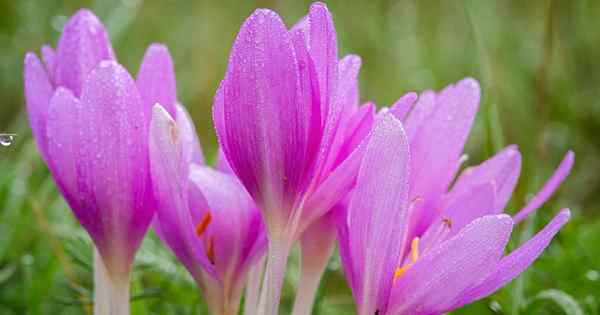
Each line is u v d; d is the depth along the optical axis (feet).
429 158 1.35
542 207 1.89
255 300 1.37
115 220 1.31
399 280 1.27
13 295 1.80
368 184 1.26
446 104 1.36
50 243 1.82
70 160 1.30
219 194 1.34
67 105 1.30
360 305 1.29
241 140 1.25
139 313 1.54
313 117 1.25
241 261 1.35
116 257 1.33
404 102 1.31
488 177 1.37
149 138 1.28
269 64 1.23
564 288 1.73
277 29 1.23
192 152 1.40
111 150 1.29
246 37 1.23
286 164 1.26
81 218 1.32
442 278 1.25
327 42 1.25
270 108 1.24
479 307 1.71
